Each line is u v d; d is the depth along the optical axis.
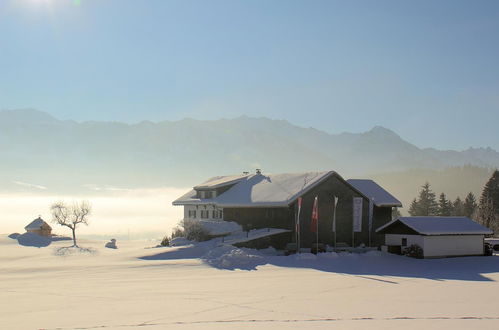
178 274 40.94
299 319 22.59
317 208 60.16
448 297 29.09
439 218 57.75
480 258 53.88
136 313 24.64
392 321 21.77
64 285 35.09
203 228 61.84
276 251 56.84
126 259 51.28
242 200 64.50
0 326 22.09
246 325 21.38
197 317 23.47
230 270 43.31
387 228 57.47
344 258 51.38
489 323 21.17
